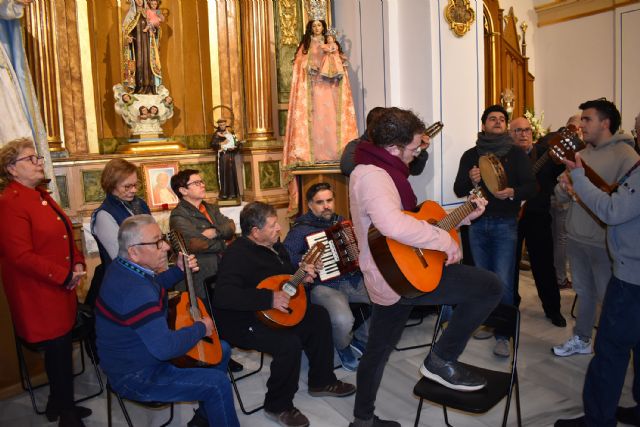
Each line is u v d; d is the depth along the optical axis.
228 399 2.43
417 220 2.11
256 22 5.43
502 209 3.70
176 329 2.45
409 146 2.24
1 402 3.35
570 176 2.60
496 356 3.69
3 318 3.40
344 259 3.48
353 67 5.35
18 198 2.87
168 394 2.37
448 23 4.58
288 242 3.58
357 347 3.73
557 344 3.85
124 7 5.33
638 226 2.33
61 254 3.01
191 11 5.62
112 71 5.32
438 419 2.96
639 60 6.48
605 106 3.03
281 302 2.90
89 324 3.22
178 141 5.41
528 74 7.32
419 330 4.21
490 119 3.78
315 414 3.05
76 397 3.39
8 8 3.81
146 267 2.34
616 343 2.44
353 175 2.28
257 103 5.51
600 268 3.31
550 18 7.39
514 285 4.37
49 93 4.70
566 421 2.73
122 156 4.97
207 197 5.46
